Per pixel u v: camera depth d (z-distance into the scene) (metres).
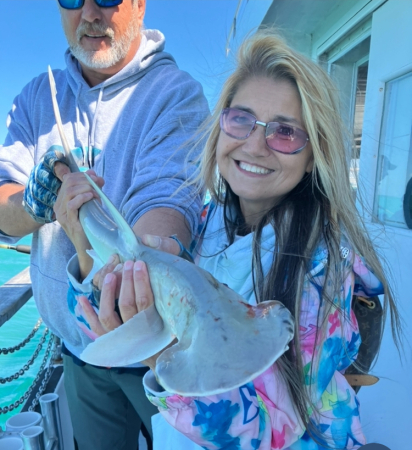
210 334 1.01
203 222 1.99
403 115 2.70
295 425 1.38
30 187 1.97
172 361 0.99
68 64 2.49
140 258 1.40
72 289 1.74
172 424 1.35
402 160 2.70
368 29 3.27
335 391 1.49
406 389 2.39
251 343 0.97
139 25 2.43
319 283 1.43
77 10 2.23
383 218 2.88
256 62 1.64
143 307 1.29
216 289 1.16
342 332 1.42
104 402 2.46
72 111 2.48
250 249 1.63
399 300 2.52
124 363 1.15
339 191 1.58
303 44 4.11
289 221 1.55
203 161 1.94
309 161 1.64
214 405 1.30
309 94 1.53
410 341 2.39
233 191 1.74
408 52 2.54
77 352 2.46
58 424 2.59
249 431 1.30
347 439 1.44
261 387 1.38
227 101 1.80
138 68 2.33
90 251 1.74
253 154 1.58
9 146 2.52
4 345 5.38
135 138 2.26
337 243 1.49
